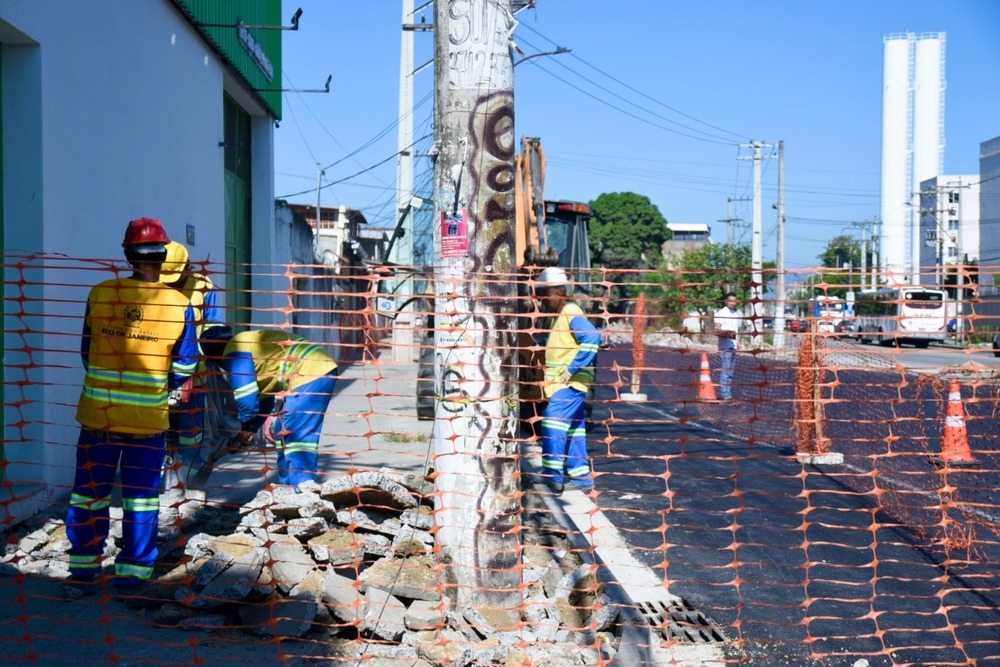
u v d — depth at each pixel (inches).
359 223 1195.9
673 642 189.3
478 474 196.4
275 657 165.6
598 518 292.4
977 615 208.4
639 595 219.0
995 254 2276.1
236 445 241.8
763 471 370.3
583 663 172.4
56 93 282.8
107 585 195.8
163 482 200.4
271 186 694.5
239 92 606.2
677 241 4512.8
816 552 257.4
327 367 262.7
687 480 354.6
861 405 388.8
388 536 219.6
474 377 196.2
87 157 310.3
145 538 191.8
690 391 631.8
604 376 716.0
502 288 198.5
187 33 451.2
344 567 198.8
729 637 193.6
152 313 193.0
